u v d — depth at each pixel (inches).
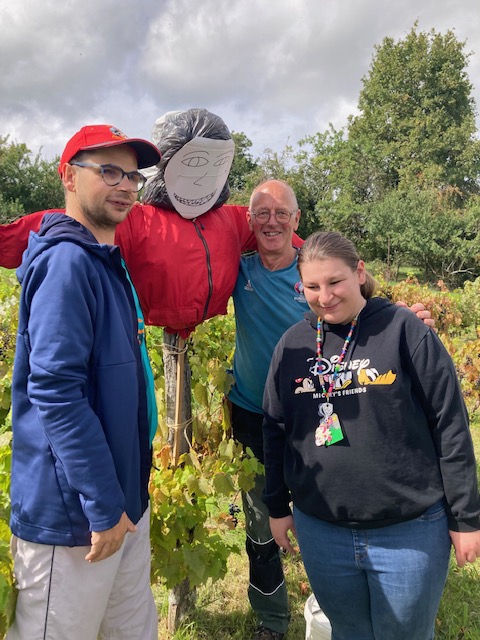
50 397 58.8
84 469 59.2
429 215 1163.3
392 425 67.1
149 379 75.0
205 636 108.1
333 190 1430.9
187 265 86.4
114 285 67.9
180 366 98.8
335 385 69.9
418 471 67.6
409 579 68.6
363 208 1309.1
